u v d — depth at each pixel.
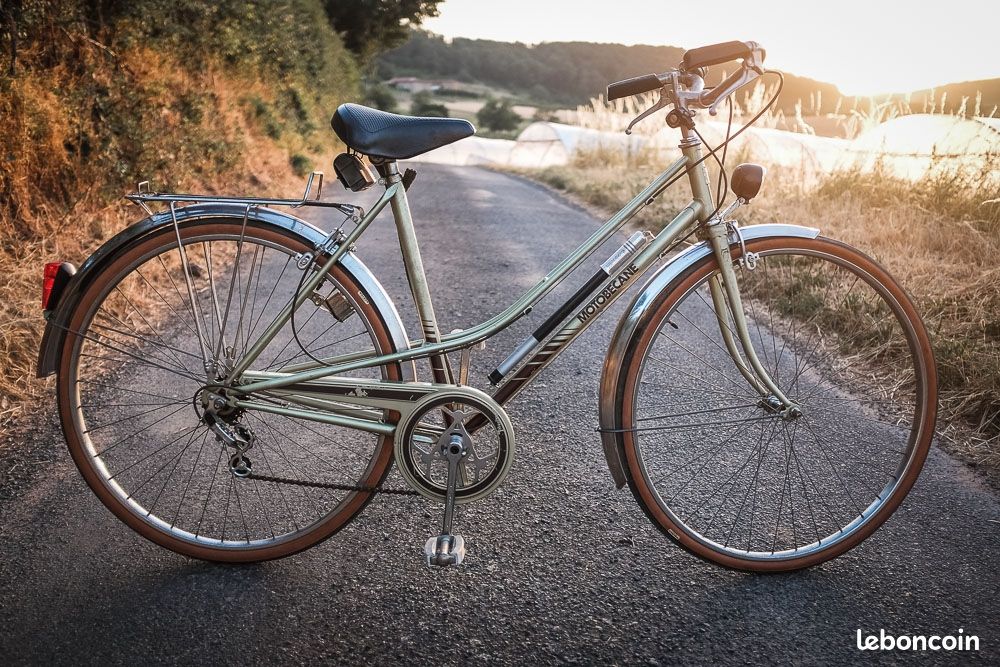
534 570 2.11
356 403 1.97
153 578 2.03
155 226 1.93
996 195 5.75
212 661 1.74
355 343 3.65
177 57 8.81
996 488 2.54
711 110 1.93
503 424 1.93
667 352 3.71
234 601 1.95
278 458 2.63
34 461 2.57
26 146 4.63
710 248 2.03
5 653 1.73
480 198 10.59
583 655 1.79
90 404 2.95
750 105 8.41
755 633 1.87
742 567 2.11
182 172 6.96
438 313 4.39
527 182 14.98
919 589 2.05
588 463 2.71
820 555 2.12
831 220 6.23
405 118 1.88
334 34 22.69
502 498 2.47
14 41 5.12
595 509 2.42
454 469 1.96
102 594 1.95
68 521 2.26
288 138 12.19
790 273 4.50
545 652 1.79
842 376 3.38
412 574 2.08
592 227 7.96
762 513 2.37
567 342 2.03
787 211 6.63
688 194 8.34
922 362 2.10
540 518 2.36
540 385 3.39
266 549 2.09
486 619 1.90
